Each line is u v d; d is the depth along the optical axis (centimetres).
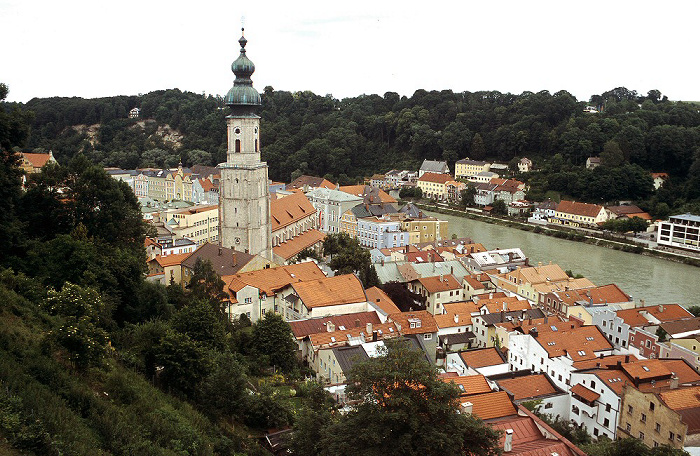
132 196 13400
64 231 11581
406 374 5612
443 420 5581
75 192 11838
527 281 16475
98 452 5219
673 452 7050
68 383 6009
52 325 7231
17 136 10038
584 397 9781
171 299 11700
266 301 13675
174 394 7581
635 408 9138
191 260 15525
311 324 12088
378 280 16088
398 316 13025
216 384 7781
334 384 9981
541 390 10012
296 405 9031
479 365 10838
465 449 5681
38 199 11450
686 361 10650
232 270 14362
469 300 16000
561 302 14825
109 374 6906
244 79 16262
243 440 7256
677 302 18300
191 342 7831
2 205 9544
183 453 5928
